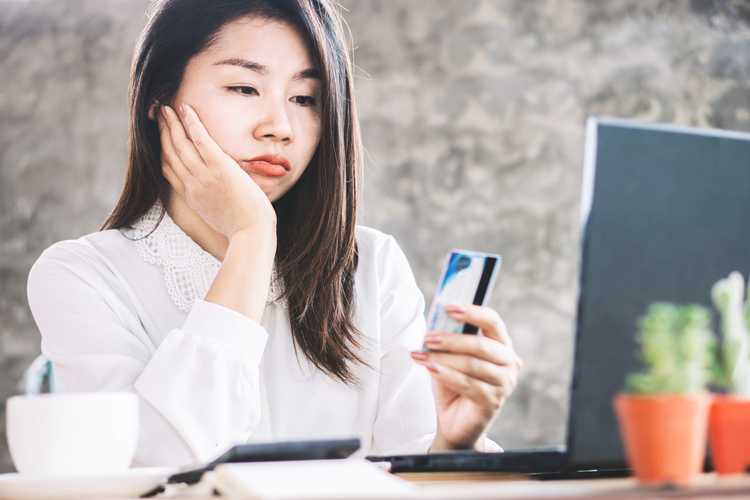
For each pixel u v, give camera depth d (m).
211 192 2.02
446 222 6.00
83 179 5.94
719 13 6.19
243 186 2.00
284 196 2.17
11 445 1.31
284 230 2.17
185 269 2.12
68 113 5.96
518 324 5.94
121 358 1.95
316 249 2.13
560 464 1.34
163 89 2.12
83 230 5.91
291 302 2.12
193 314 1.80
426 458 1.40
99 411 1.29
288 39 2.08
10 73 5.96
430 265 5.96
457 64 6.08
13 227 5.90
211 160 2.03
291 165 2.10
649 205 1.24
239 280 1.87
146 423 1.72
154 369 1.74
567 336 5.96
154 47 2.12
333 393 2.13
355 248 2.28
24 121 5.95
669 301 1.24
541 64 6.13
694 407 1.07
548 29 6.15
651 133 1.24
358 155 2.21
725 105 6.19
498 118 6.09
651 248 1.24
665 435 1.06
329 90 2.11
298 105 2.11
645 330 1.12
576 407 1.23
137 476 1.25
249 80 2.07
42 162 5.93
